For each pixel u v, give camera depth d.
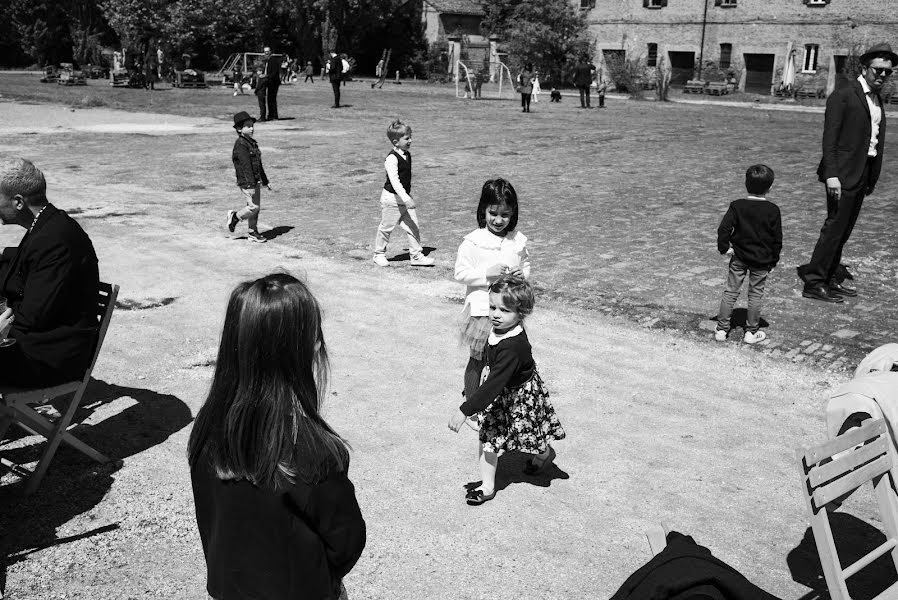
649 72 52.34
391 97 39.19
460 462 5.10
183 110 29.59
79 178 15.38
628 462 5.14
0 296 4.75
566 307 8.21
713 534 4.37
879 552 3.29
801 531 4.42
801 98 44.97
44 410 5.71
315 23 58.12
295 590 2.21
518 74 55.19
